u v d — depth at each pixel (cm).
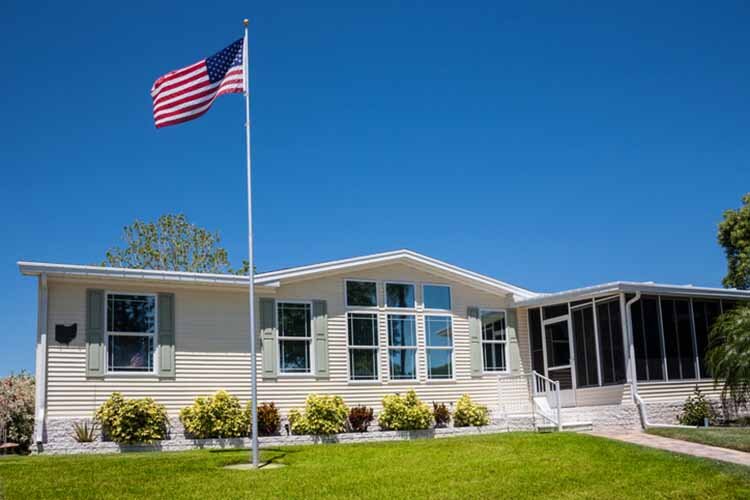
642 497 1127
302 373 1883
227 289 1805
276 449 1564
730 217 3338
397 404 1941
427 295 2136
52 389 1568
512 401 2202
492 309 2250
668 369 2023
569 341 2147
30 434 1761
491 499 1109
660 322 2044
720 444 1504
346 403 1933
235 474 1256
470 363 2167
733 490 1157
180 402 1706
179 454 1463
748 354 1802
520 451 1462
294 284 1917
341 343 1958
